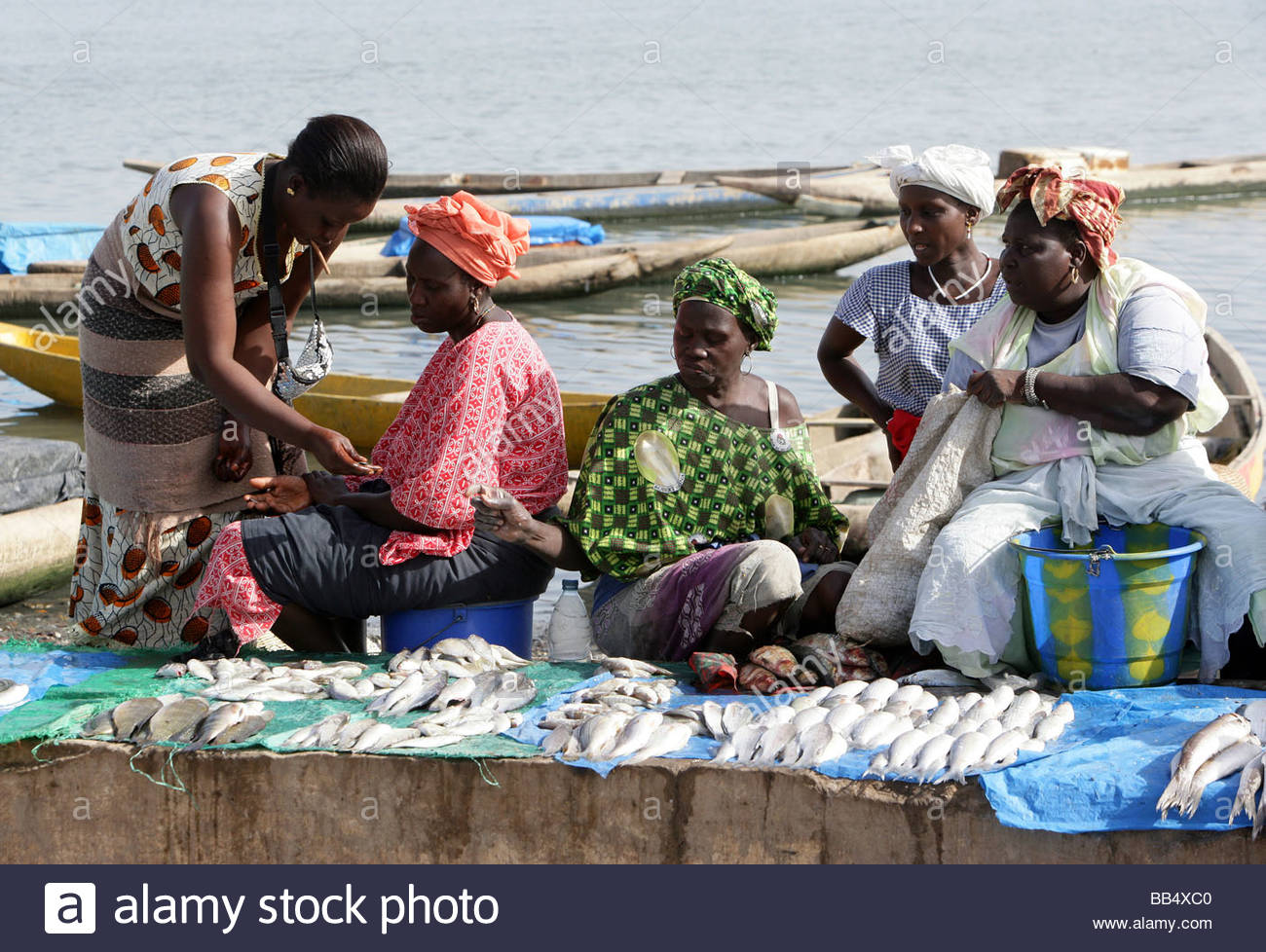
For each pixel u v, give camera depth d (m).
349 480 4.31
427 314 4.05
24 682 3.90
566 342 11.55
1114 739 3.30
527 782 3.35
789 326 11.85
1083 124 25.42
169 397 4.11
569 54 40.59
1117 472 3.88
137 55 39.88
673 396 4.19
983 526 3.75
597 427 4.25
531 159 23.17
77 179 19.78
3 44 43.75
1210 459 6.84
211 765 3.44
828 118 27.06
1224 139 23.38
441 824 3.40
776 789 3.24
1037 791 3.13
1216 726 3.16
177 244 3.86
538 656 5.26
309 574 4.04
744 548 3.94
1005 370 3.88
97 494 4.24
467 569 4.12
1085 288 3.87
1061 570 3.60
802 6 61.94
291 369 4.14
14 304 12.75
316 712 3.67
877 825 3.21
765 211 18.45
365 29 49.84
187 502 4.21
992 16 54.94
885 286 4.75
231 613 4.03
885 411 4.92
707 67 36.78
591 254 14.17
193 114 27.28
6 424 9.58
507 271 4.03
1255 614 3.60
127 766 3.48
